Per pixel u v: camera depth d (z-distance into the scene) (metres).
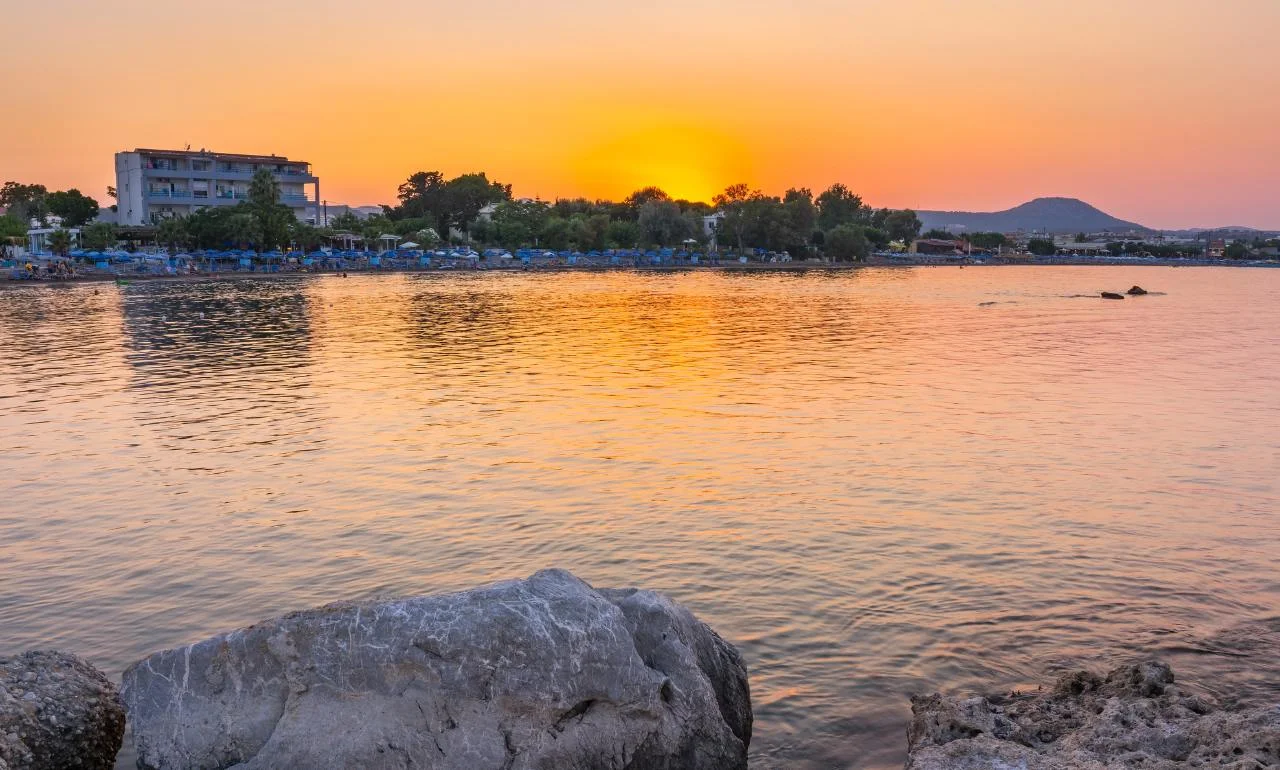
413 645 7.24
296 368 35.47
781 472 19.50
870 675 10.68
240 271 114.75
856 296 88.56
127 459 20.91
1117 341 47.56
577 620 7.50
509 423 24.58
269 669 7.34
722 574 13.83
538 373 34.09
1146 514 16.66
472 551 14.84
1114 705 8.52
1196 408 27.17
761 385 31.31
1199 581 13.48
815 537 15.42
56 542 15.36
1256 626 11.89
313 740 7.04
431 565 14.25
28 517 16.70
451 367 35.66
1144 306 77.06
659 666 7.90
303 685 7.24
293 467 20.03
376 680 7.21
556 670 7.28
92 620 12.33
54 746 7.00
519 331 50.53
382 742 7.02
